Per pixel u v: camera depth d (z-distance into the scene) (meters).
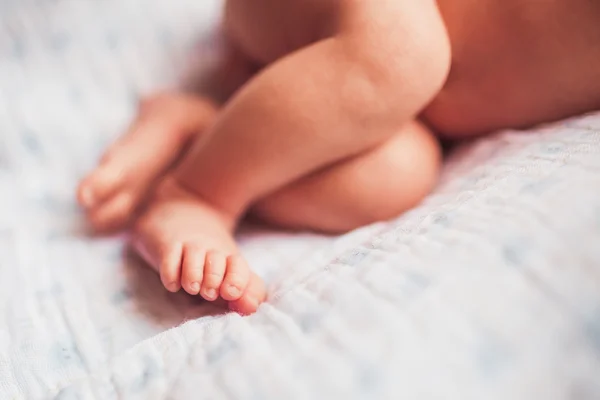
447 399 0.19
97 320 0.27
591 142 0.26
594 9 0.27
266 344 0.22
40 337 0.26
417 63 0.27
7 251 0.31
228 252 0.27
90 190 0.32
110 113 0.37
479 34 0.29
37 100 0.36
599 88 0.28
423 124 0.31
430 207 0.27
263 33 0.32
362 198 0.29
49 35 0.38
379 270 0.23
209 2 0.39
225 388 0.21
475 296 0.21
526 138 0.29
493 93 0.29
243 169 0.29
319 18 0.29
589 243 0.22
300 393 0.20
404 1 0.28
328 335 0.21
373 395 0.20
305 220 0.31
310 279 0.25
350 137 0.28
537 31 0.28
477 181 0.27
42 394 0.24
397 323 0.21
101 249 0.31
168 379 0.22
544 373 0.20
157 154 0.33
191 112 0.34
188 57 0.38
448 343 0.20
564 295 0.21
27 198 0.34
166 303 0.28
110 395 0.22
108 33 0.38
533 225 0.22
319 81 0.28
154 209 0.30
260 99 0.28
